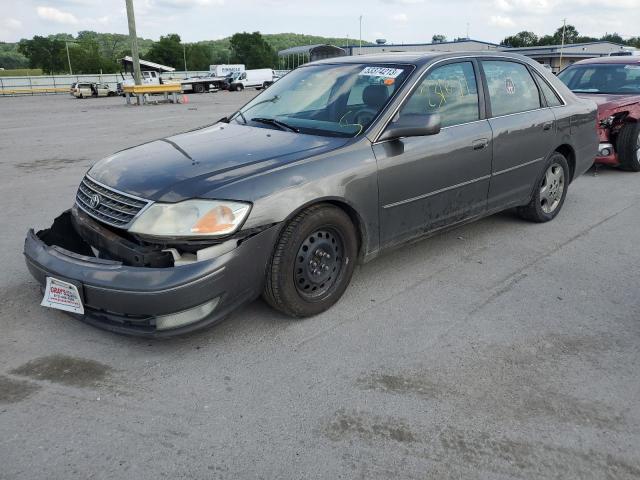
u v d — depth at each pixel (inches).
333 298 138.0
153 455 89.9
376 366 116.0
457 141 157.6
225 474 86.1
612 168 313.7
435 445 93.0
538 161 192.2
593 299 147.7
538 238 195.3
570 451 91.9
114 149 406.9
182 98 1080.2
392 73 153.9
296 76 177.5
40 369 113.7
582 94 316.8
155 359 118.0
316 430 96.3
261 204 116.3
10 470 86.0
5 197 258.4
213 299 113.1
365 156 135.5
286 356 119.5
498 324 134.0
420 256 177.9
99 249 125.3
